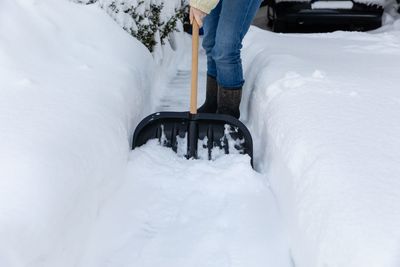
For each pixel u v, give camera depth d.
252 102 2.34
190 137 2.03
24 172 1.19
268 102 2.04
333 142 1.45
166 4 3.34
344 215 1.12
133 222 1.57
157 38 3.08
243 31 2.16
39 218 1.10
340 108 1.70
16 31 1.93
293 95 1.89
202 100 2.79
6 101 1.58
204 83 3.10
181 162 1.93
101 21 2.38
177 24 3.78
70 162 1.33
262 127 2.06
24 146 1.30
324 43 2.93
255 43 3.06
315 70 2.12
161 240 1.49
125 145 1.81
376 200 1.14
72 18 2.26
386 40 2.98
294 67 2.22
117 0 2.59
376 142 1.43
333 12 4.33
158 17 3.16
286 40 3.03
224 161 1.90
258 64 2.53
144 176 1.81
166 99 2.82
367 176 1.24
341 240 1.08
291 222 1.45
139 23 2.82
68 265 1.22
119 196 1.66
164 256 1.42
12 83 1.72
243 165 1.84
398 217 1.07
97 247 1.41
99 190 1.50
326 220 1.17
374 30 4.52
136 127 2.06
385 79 2.01
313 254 1.19
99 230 1.46
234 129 2.06
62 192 1.22
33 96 1.65
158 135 2.08
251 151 2.00
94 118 1.63
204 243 1.47
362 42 2.94
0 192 1.13
